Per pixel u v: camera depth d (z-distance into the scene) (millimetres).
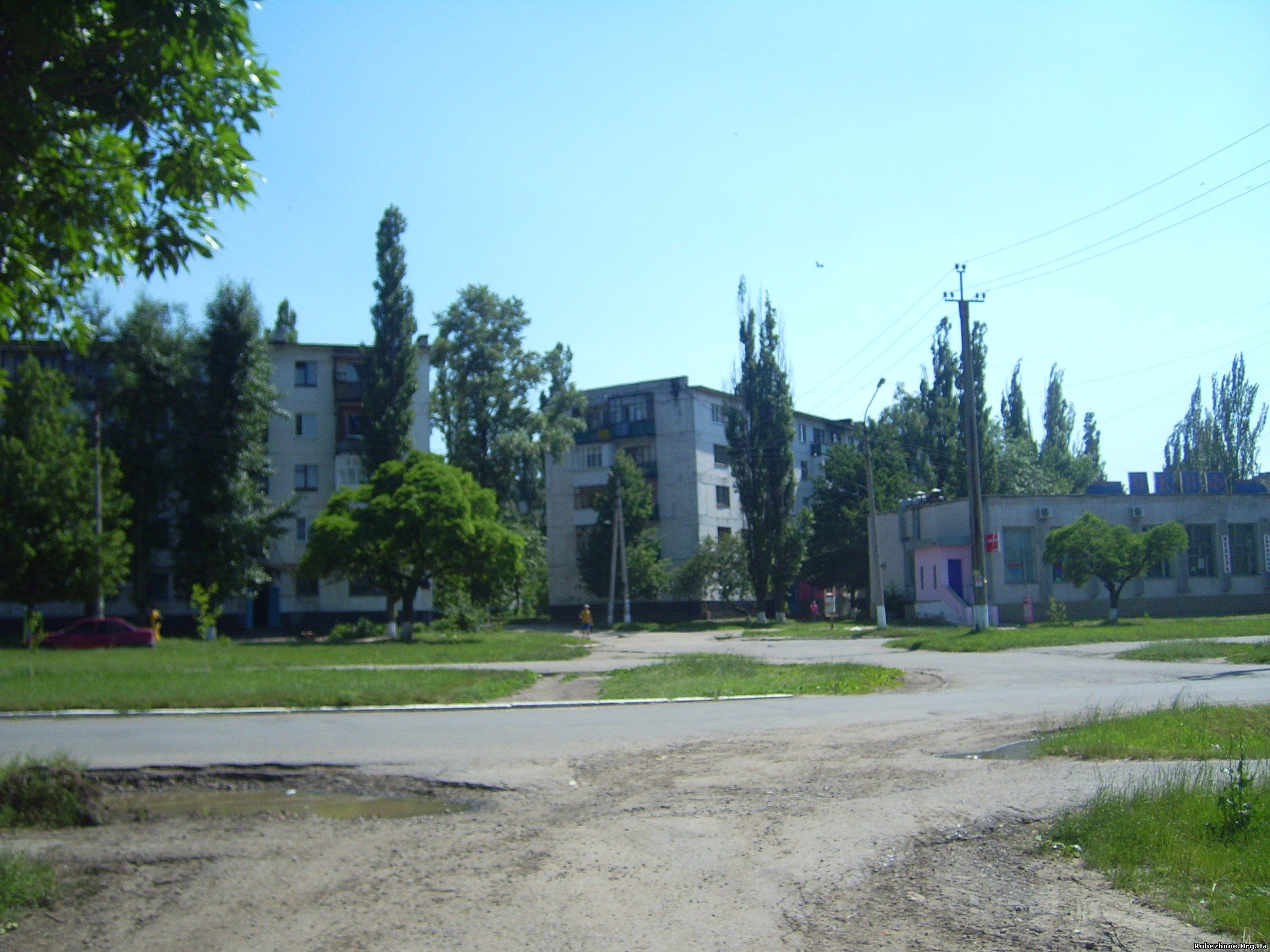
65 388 42281
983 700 16453
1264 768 8750
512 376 62469
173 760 11445
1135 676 20516
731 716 15266
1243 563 50156
